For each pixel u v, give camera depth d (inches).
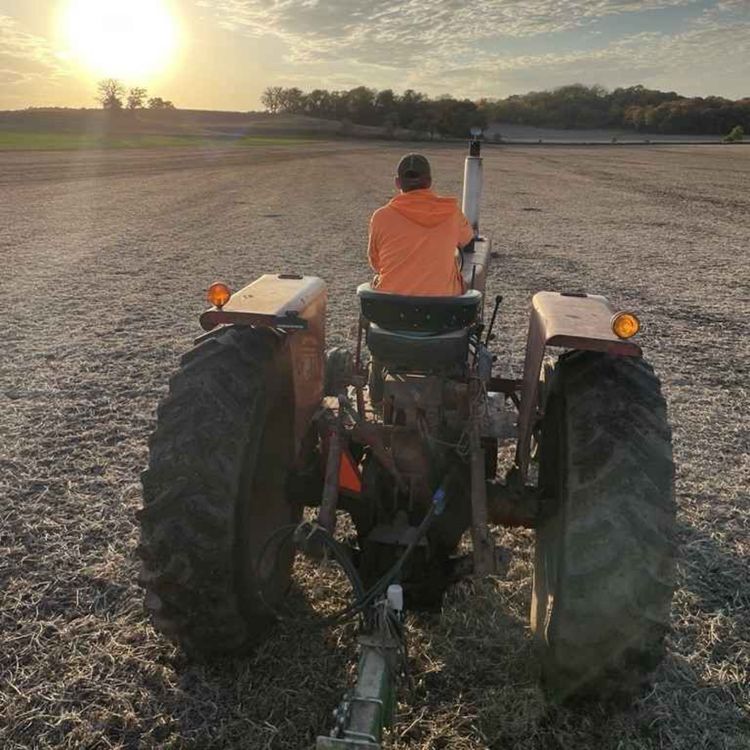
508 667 118.2
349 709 81.7
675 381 265.3
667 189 1213.7
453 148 3518.7
